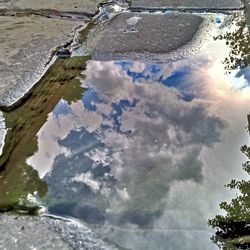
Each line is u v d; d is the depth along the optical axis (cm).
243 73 248
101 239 156
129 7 359
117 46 291
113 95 237
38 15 349
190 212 165
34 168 190
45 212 169
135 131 209
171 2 361
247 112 214
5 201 174
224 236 154
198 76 248
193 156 191
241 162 186
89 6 361
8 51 288
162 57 273
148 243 154
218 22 317
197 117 214
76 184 181
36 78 255
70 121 218
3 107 228
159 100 229
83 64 271
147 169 187
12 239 157
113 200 173
